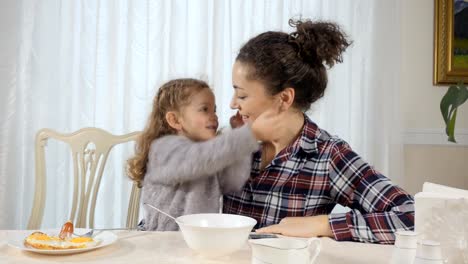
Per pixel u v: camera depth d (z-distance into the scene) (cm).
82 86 222
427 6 240
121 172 221
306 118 123
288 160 118
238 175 115
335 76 232
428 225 72
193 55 229
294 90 116
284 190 118
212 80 225
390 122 233
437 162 240
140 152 131
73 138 158
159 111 133
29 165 218
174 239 91
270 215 118
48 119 221
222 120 228
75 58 225
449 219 71
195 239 75
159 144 120
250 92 116
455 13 237
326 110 231
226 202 123
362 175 113
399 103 235
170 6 226
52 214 219
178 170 111
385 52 234
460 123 240
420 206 73
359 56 234
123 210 221
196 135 130
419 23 240
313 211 117
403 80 240
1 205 214
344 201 117
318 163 117
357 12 235
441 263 60
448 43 237
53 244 80
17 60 216
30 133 217
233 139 108
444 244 71
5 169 215
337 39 119
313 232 97
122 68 226
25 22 219
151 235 94
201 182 116
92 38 225
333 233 96
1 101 214
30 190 219
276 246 67
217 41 226
